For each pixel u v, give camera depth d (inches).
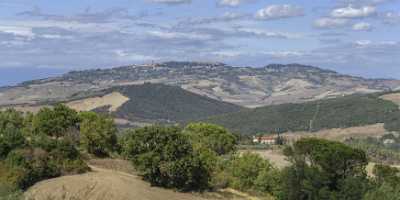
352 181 2020.2
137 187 2033.7
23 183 1934.1
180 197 2079.2
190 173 2186.3
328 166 2073.1
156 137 2181.3
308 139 2208.4
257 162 2522.1
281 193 2194.9
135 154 2192.4
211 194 2235.5
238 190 2475.4
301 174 2135.8
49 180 1975.9
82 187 1907.0
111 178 2039.9
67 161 2126.0
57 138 2502.5
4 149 2064.5
